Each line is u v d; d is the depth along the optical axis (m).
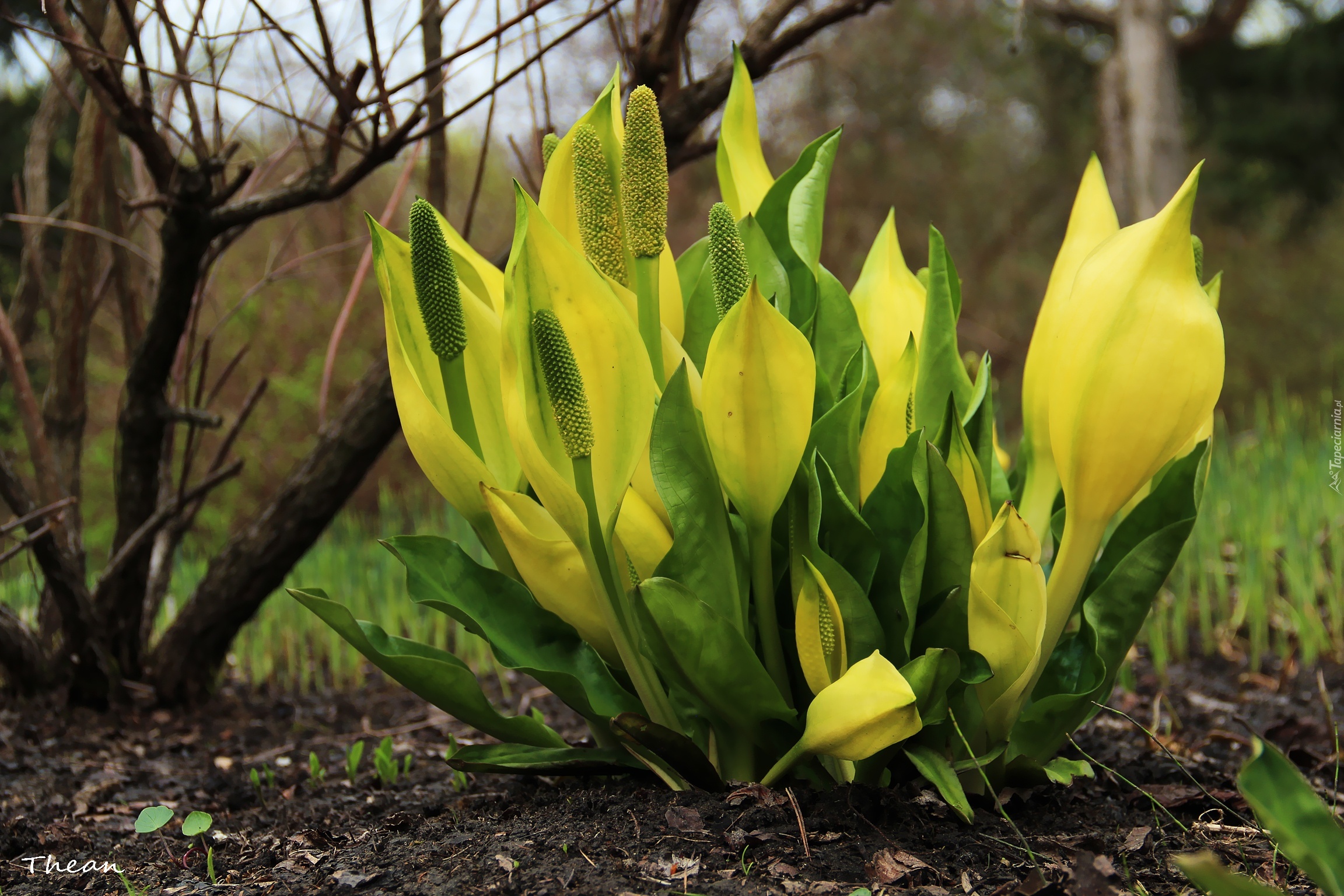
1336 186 6.73
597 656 1.15
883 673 1.02
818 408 1.13
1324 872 0.87
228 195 1.43
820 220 1.17
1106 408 1.04
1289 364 7.26
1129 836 1.11
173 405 1.63
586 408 1.04
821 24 1.48
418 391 1.09
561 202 1.14
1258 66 6.49
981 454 1.15
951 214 6.93
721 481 1.07
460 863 1.09
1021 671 1.08
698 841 1.08
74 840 1.25
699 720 1.16
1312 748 1.47
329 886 1.09
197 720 1.75
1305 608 1.94
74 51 1.32
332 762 1.53
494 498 1.07
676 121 1.49
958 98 6.87
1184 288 1.03
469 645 2.21
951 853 1.08
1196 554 2.33
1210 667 2.00
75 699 1.72
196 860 1.19
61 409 1.81
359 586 2.34
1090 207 1.13
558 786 1.22
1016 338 7.02
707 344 1.15
